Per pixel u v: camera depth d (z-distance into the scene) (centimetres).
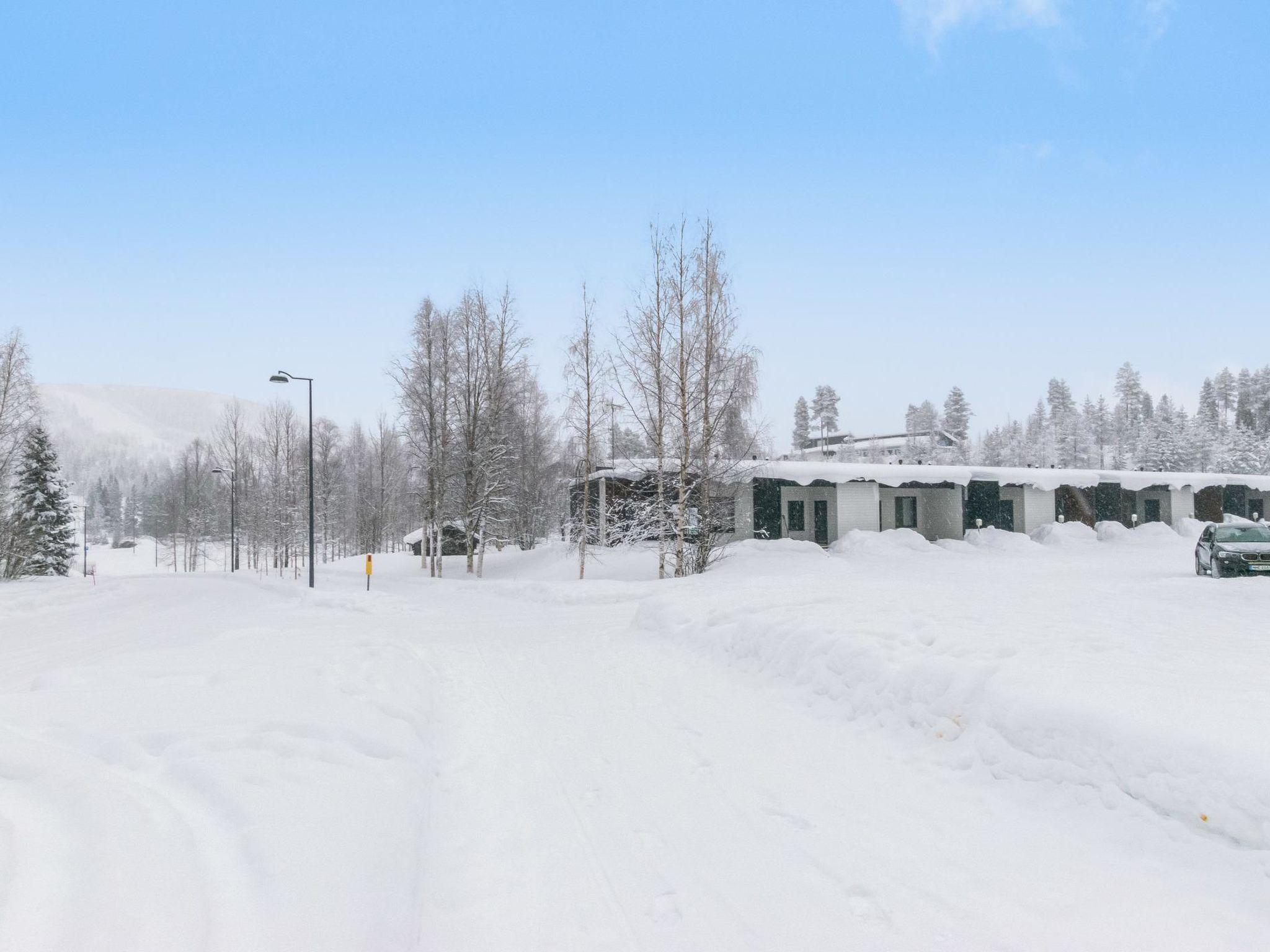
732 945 321
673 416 2438
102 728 503
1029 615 870
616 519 3055
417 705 684
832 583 1524
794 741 617
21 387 3856
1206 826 381
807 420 10744
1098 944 314
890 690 642
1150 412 13350
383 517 6894
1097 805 430
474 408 3488
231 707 566
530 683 871
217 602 2373
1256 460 8481
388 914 317
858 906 354
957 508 3606
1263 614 911
